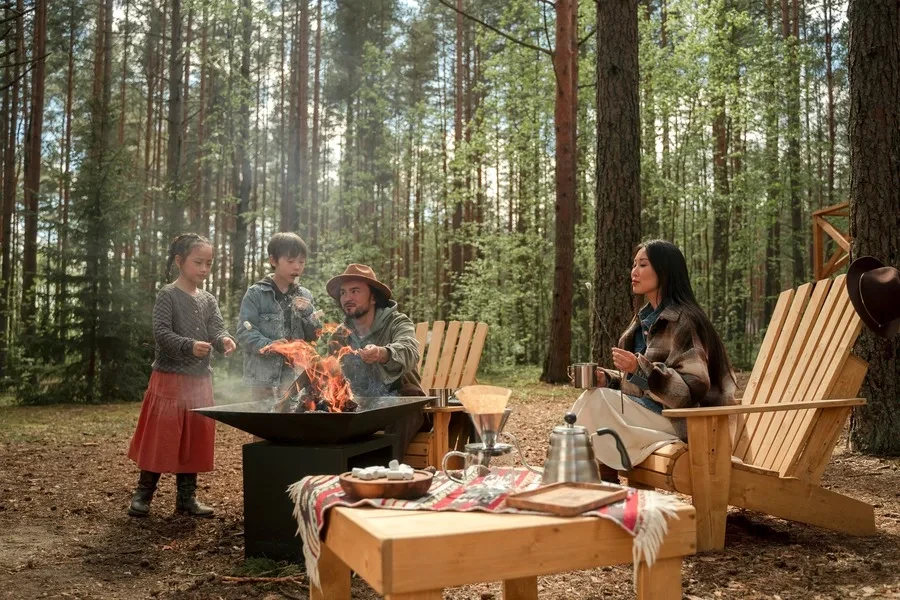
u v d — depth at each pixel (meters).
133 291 12.70
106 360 12.62
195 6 16.73
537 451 6.63
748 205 19.31
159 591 3.04
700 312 3.74
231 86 18.31
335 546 2.15
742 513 4.19
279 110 27.42
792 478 3.53
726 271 20.67
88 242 12.40
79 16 22.50
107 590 3.08
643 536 1.92
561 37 13.10
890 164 5.77
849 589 2.79
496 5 21.94
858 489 4.68
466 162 19.00
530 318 20.42
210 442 4.38
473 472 2.47
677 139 19.64
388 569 1.71
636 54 9.04
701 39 18.25
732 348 19.27
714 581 2.97
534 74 18.28
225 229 28.20
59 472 5.92
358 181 20.44
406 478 2.30
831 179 22.83
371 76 21.61
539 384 13.09
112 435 8.26
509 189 24.14
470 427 4.65
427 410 4.32
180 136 15.74
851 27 5.98
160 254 13.74
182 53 15.92
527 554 1.85
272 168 30.91
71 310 12.34
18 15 7.54
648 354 3.75
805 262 25.56
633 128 8.92
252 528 3.39
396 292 19.02
